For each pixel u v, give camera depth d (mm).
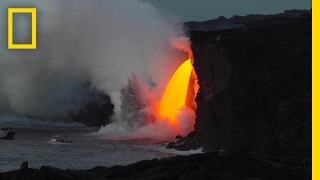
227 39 70000
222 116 60906
